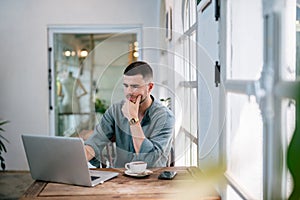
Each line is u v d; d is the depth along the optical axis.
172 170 1.93
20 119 4.85
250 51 1.22
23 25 4.79
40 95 4.85
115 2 4.85
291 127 0.78
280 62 0.82
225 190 1.46
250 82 1.11
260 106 0.90
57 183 1.72
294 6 1.07
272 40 0.83
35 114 4.86
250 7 1.23
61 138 1.64
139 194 1.53
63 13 4.82
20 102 4.84
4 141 4.84
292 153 0.54
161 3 4.22
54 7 4.81
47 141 1.67
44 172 1.74
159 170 1.93
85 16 4.84
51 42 4.89
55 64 5.00
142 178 1.78
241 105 1.38
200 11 2.05
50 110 4.93
